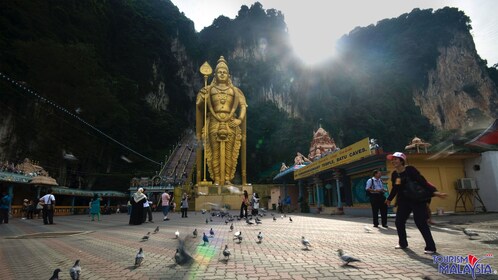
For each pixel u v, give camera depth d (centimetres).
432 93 12381
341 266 451
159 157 7075
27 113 3972
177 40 11462
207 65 4131
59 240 904
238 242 712
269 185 3850
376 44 14412
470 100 11912
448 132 3416
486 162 1499
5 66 3775
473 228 877
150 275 430
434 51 12938
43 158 4088
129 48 8438
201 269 452
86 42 6306
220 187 3475
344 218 1518
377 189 1027
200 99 3956
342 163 1662
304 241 615
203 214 2506
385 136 9300
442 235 756
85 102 4741
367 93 11300
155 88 9156
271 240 750
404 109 10981
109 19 7844
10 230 1296
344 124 9612
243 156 3947
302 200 2636
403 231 589
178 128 8856
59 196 3709
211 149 3809
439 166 1573
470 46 13662
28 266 525
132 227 1300
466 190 1534
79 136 4781
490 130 723
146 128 7544
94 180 5044
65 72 4394
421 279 374
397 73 12244
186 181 4656
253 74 11619
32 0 4781
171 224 1389
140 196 1475
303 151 6981
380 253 546
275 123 8050
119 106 5853
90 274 450
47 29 5041
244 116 4003
